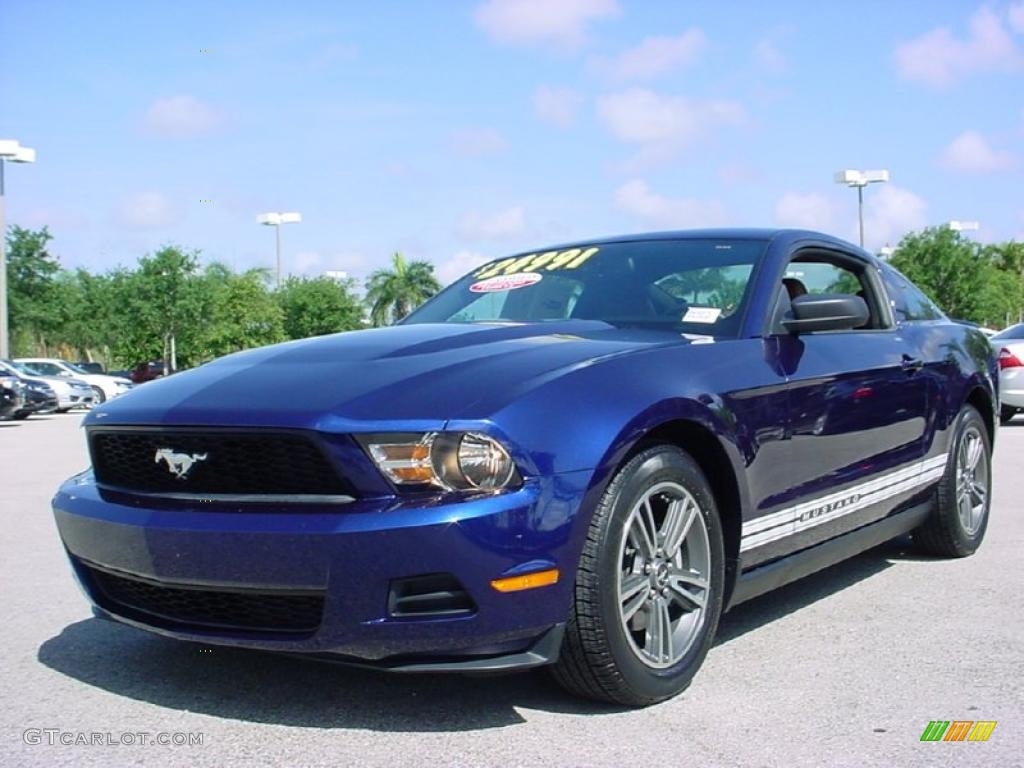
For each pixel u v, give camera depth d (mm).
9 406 20125
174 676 3527
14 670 3613
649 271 4262
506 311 4355
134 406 3248
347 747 2898
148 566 3037
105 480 3344
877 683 3410
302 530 2793
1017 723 3057
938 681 3426
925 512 5000
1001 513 6621
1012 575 4953
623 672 3051
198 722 3104
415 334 3754
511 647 2877
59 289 46781
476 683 3396
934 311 5488
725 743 2908
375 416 2857
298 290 48625
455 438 2816
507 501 2801
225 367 3498
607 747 2881
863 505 4281
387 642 2787
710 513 3377
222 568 2896
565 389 3031
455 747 2889
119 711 3205
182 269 39250
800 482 3803
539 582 2834
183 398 3182
